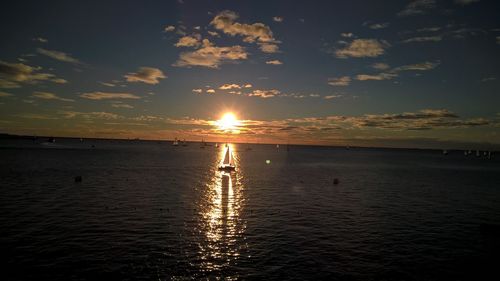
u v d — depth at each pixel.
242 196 68.00
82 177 88.31
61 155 173.38
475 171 152.00
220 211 53.19
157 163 144.50
